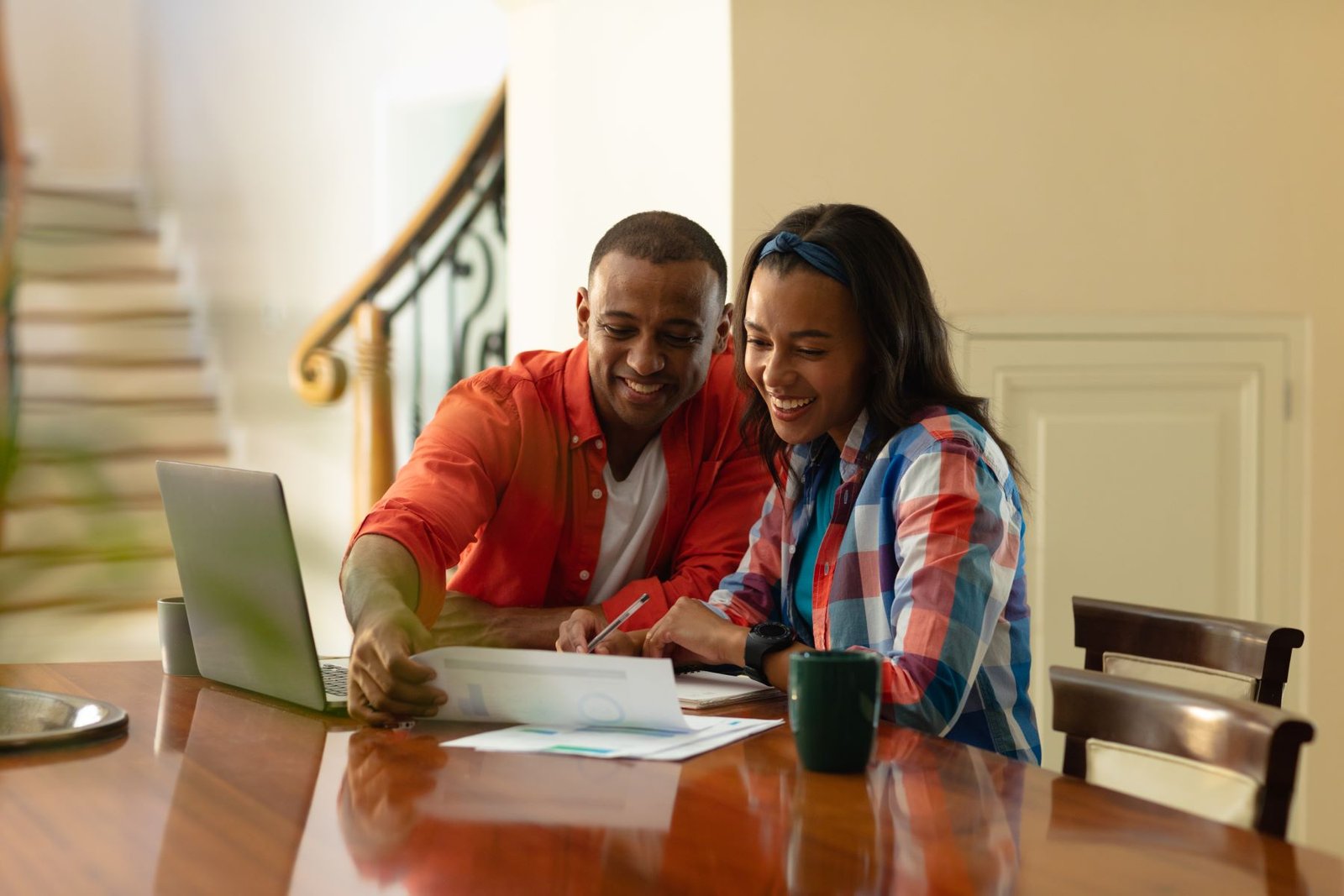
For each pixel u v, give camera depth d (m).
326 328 4.83
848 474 1.86
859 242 1.80
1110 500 3.33
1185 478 3.37
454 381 5.23
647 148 3.33
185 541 1.82
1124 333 3.33
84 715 1.60
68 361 6.69
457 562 2.11
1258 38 3.40
